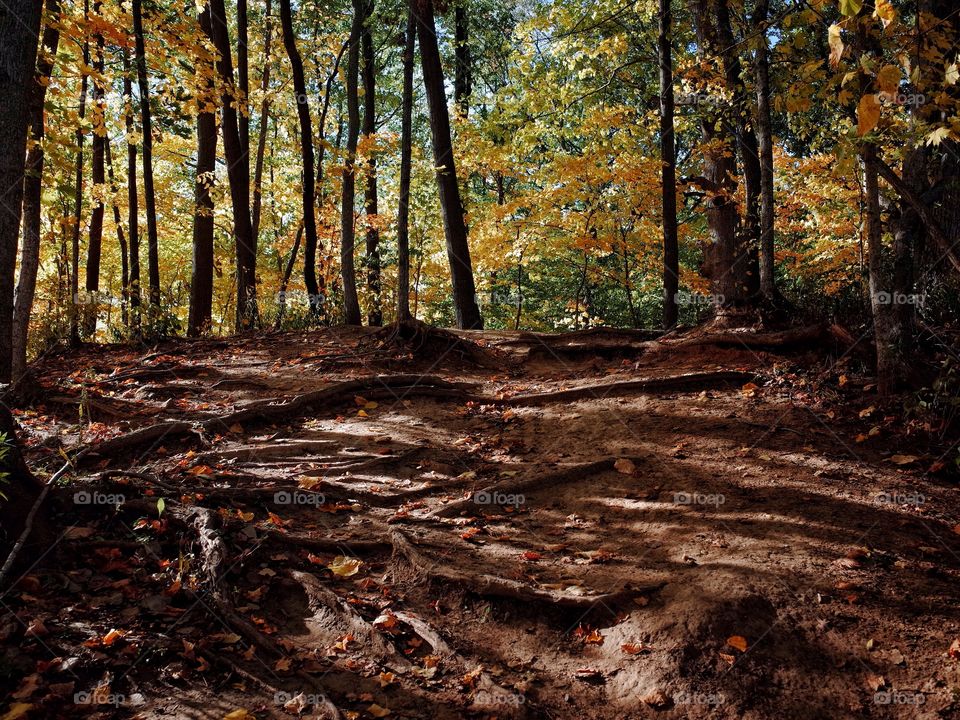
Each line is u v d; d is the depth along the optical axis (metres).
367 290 15.98
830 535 4.89
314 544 4.91
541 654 4.02
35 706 3.19
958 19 6.78
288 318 13.21
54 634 3.70
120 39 9.16
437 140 13.30
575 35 14.19
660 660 3.81
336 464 6.39
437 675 3.83
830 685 3.65
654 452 6.53
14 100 4.52
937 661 3.72
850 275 13.16
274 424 7.48
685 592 4.27
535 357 10.03
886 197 8.28
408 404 8.20
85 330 12.88
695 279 15.29
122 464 6.17
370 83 16.53
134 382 8.79
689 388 7.90
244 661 3.77
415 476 6.31
